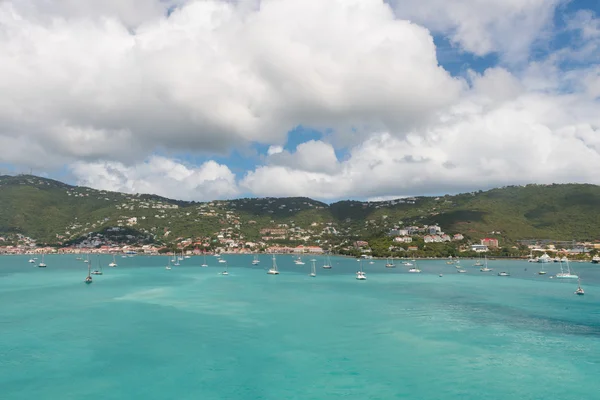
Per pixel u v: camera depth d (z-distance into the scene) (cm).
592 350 6006
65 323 7638
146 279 16025
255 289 12825
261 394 4509
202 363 5462
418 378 4956
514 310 9012
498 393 4553
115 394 4516
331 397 4438
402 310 9000
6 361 5525
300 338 6638
